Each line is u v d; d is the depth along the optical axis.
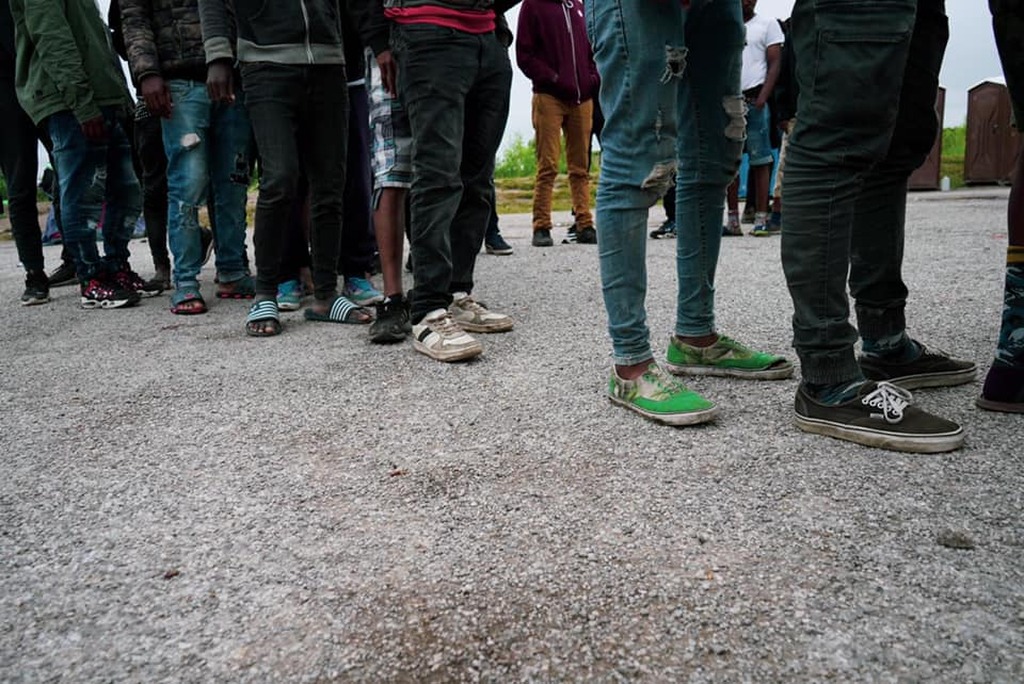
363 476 1.64
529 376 2.30
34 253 4.26
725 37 2.00
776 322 2.84
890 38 1.51
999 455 1.58
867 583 1.17
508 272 4.53
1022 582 1.15
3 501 1.60
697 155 2.12
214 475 1.68
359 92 3.70
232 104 3.68
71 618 1.18
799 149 1.65
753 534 1.32
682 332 2.23
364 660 1.06
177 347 2.95
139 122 4.05
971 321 2.68
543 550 1.31
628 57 1.77
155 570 1.30
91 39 3.77
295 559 1.32
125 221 4.25
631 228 1.87
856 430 1.67
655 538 1.32
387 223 2.80
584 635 1.08
